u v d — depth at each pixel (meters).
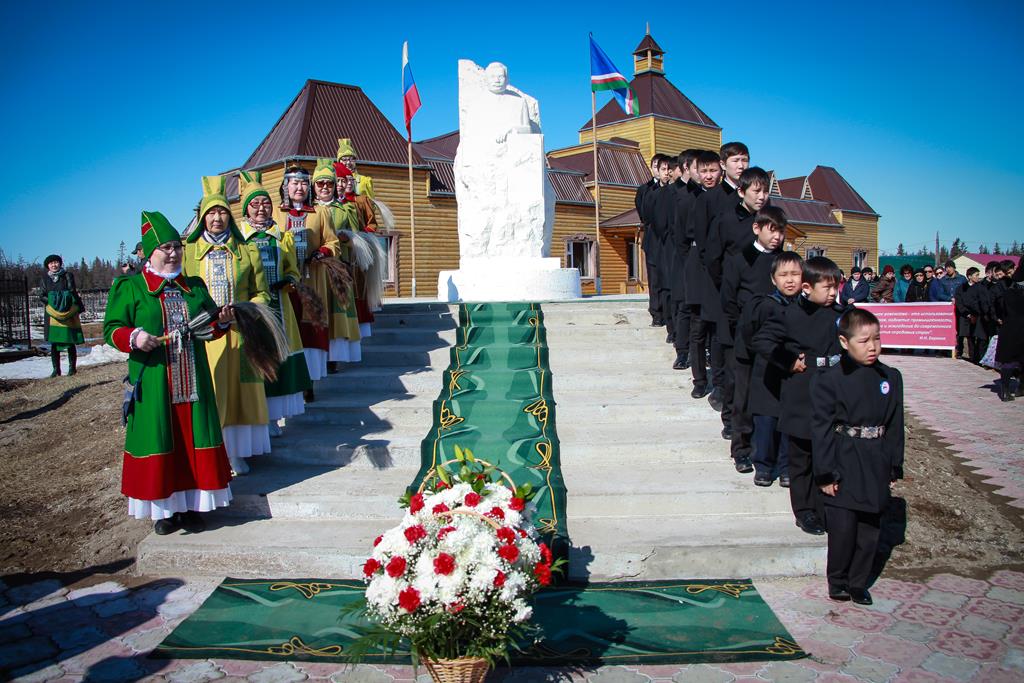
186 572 4.74
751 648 3.70
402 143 24.78
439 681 3.21
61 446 7.40
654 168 8.09
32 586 4.64
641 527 4.91
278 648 3.76
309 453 5.97
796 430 4.70
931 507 5.56
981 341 14.17
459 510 3.35
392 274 24.06
